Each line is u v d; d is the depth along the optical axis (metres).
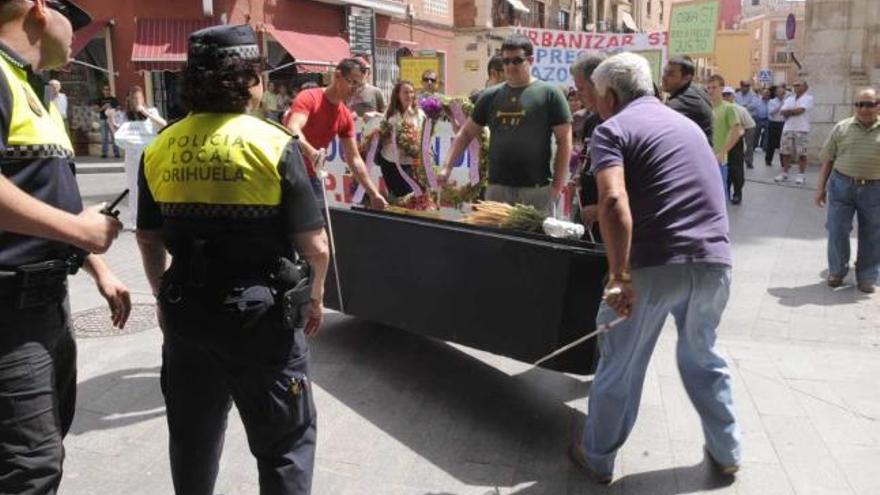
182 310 2.42
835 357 5.00
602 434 3.36
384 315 4.66
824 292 6.59
